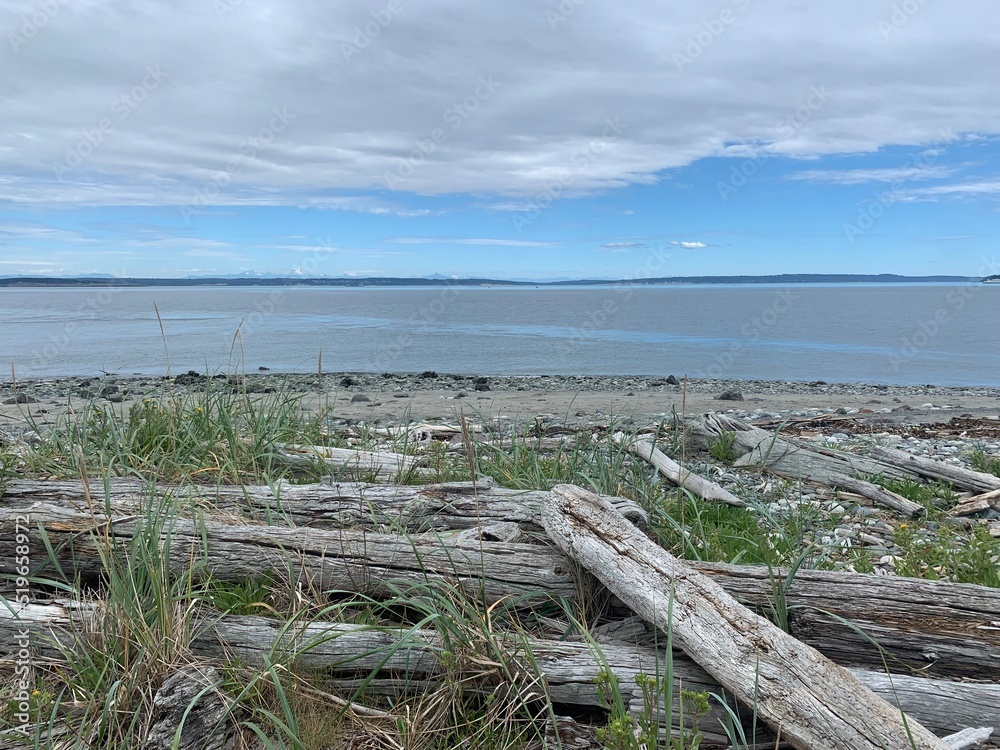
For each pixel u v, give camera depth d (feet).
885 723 9.25
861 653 12.16
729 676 10.37
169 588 12.76
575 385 74.18
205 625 12.34
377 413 49.24
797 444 29.84
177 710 10.29
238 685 11.14
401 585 13.82
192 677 10.83
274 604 13.79
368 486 17.72
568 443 27.63
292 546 14.35
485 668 11.54
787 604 12.68
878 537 21.63
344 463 22.09
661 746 10.25
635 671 11.34
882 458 28.02
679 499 20.84
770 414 48.75
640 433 31.81
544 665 11.50
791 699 9.79
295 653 11.74
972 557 16.52
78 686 11.41
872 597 12.53
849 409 51.75
